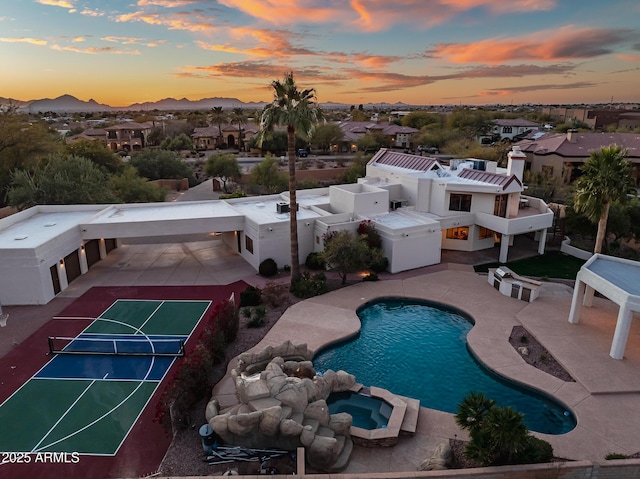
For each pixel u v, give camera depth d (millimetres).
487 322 25625
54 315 27141
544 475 13836
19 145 51125
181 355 22484
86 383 20172
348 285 31266
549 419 18156
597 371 20500
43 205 39031
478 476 13570
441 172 41875
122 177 56281
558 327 24734
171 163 75062
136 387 19891
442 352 23297
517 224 35375
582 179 30375
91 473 14961
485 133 119125
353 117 175125
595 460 15344
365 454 15828
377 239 33656
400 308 28531
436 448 15742
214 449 15555
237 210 38688
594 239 42125
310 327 25078
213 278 33031
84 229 33281
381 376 21125
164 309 27984
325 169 74812
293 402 16188
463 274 33375
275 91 27078
